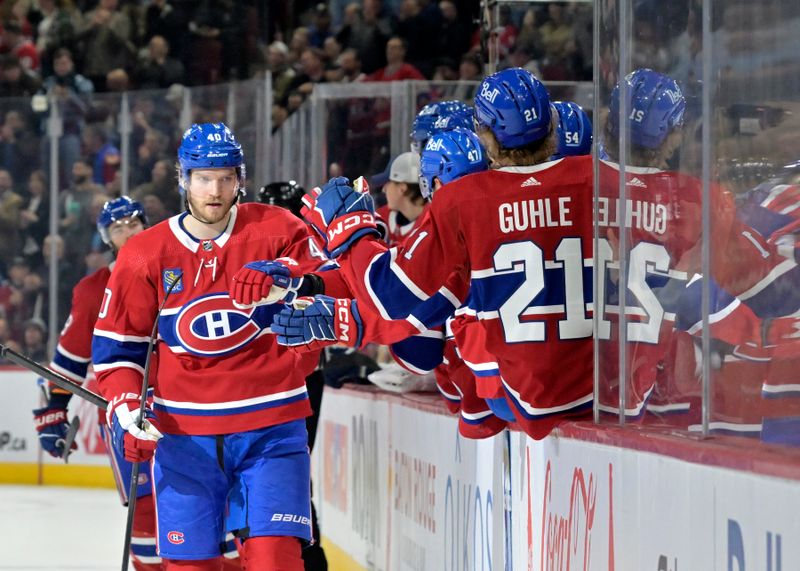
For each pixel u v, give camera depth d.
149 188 25.14
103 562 17.84
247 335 9.09
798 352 5.31
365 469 13.64
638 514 5.57
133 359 9.36
